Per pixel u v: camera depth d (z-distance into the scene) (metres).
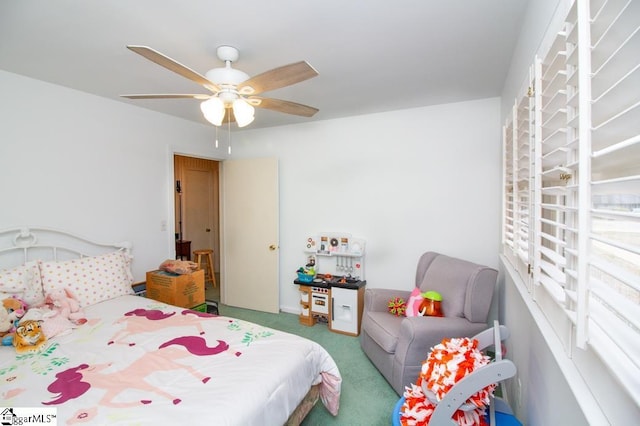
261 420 1.24
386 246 3.19
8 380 1.33
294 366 1.52
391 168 3.15
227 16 1.49
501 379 1.12
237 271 3.95
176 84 2.38
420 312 2.34
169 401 1.18
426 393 1.30
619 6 0.58
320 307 3.26
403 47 1.81
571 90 0.83
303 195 3.62
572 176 0.85
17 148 2.17
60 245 2.39
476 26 1.59
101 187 2.65
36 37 1.68
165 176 3.21
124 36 1.68
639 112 0.49
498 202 2.73
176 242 4.61
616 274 0.54
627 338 0.55
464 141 2.83
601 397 0.67
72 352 1.57
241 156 4.02
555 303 1.02
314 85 2.41
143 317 2.02
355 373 2.39
